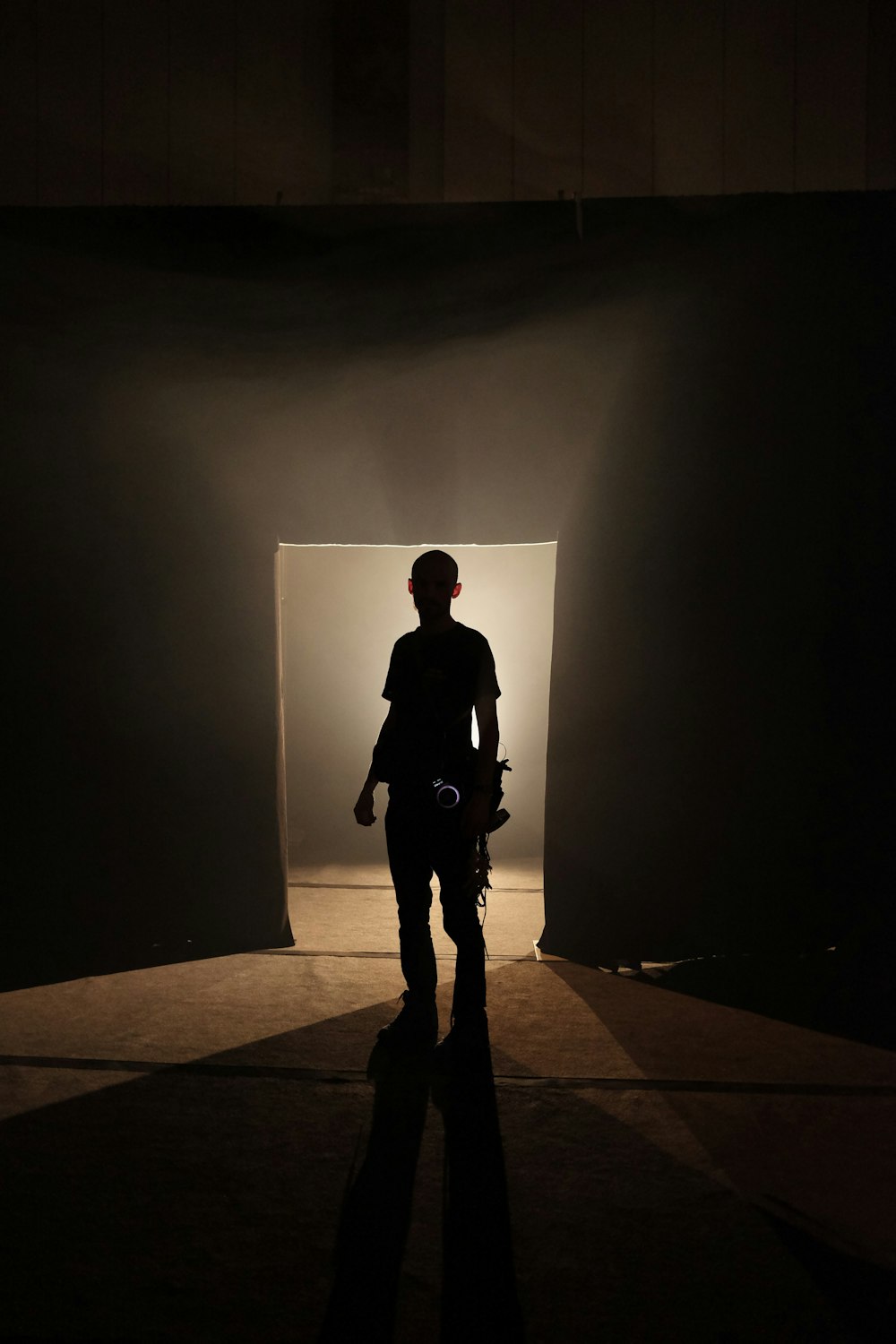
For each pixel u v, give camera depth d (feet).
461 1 17.08
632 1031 10.25
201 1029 10.28
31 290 12.92
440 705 9.71
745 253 12.52
